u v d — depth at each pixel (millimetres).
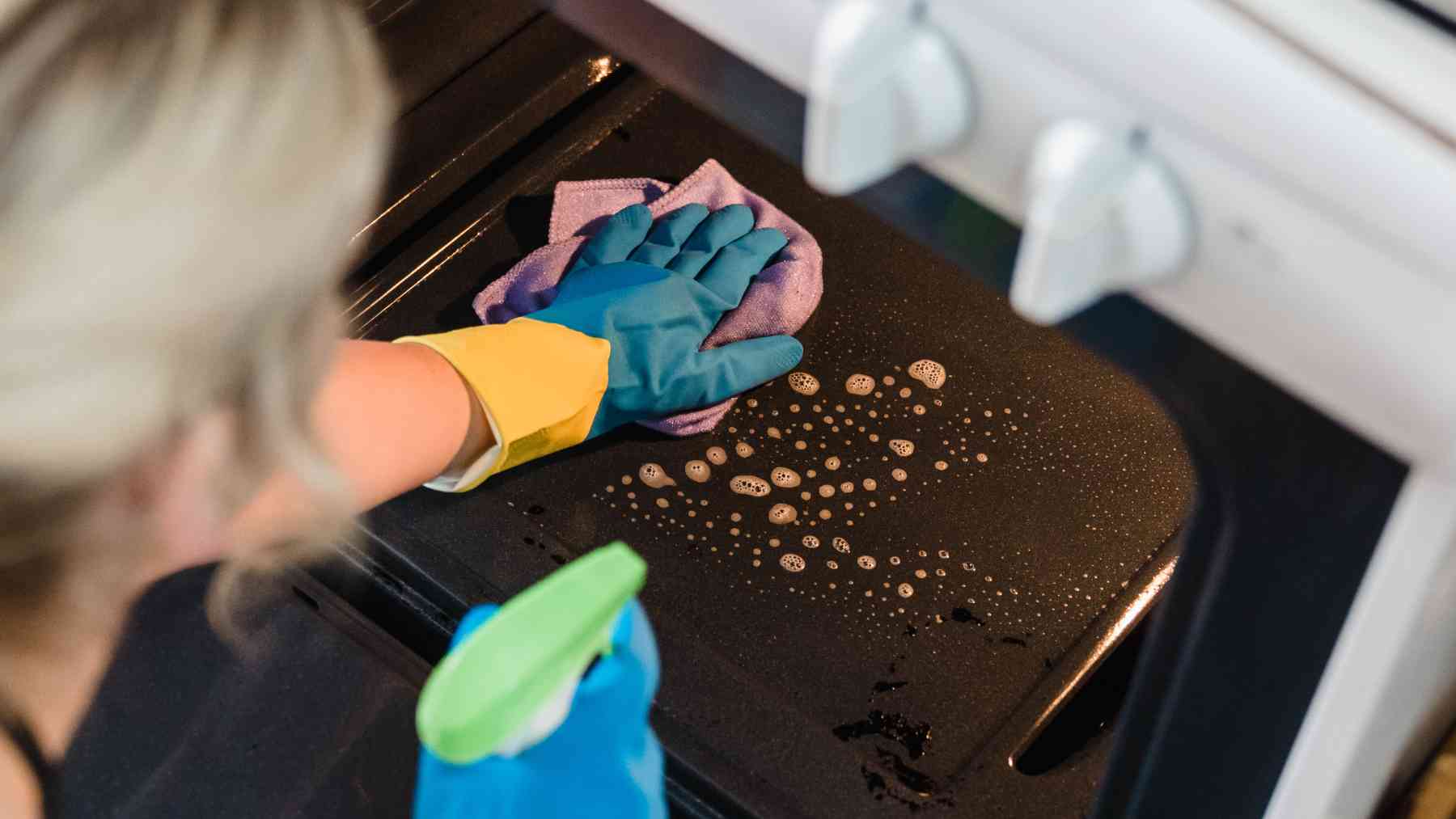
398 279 1254
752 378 1165
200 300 413
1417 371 373
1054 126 383
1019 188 416
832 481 1157
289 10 426
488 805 691
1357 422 401
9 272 401
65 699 610
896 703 1038
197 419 451
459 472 1028
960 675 1052
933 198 461
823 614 1085
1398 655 467
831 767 996
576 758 700
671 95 1394
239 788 1040
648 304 1141
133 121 399
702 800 1002
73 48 402
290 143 419
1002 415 1194
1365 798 579
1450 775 625
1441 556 428
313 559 1108
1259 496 467
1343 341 381
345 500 527
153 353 414
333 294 487
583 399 1050
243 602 1117
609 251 1224
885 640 1071
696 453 1171
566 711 650
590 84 1363
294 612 1114
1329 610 482
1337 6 360
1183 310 415
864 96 392
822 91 390
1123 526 1131
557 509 1133
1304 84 351
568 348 1047
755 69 483
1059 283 388
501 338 1026
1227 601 512
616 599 601
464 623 694
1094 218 377
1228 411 447
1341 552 461
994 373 1220
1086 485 1154
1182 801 621
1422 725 573
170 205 403
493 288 1214
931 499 1148
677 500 1143
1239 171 366
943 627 1079
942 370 1220
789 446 1175
